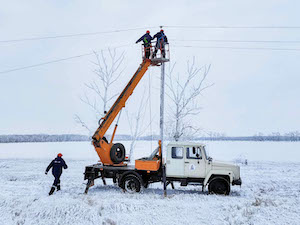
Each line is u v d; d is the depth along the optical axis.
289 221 6.88
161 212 7.91
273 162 22.56
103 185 12.55
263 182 13.23
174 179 10.52
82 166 19.95
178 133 19.55
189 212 7.84
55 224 7.54
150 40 12.29
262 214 7.43
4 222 7.80
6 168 19.45
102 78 21.45
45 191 11.16
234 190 11.41
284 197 9.81
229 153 34.31
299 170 17.42
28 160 25.67
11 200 9.38
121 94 11.82
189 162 10.39
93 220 7.60
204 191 11.12
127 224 7.22
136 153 31.30
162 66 14.56
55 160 10.89
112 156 11.28
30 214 8.19
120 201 8.77
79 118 21.45
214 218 7.35
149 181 10.95
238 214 7.41
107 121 11.45
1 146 60.47
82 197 9.66
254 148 46.41
